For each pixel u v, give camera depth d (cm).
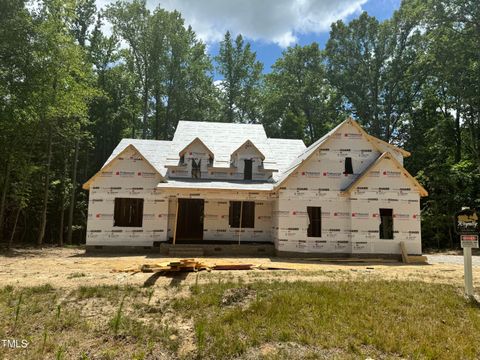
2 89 2056
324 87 4953
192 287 1014
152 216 2050
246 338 681
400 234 1873
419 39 4159
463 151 3872
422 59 3494
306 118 4956
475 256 2172
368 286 1048
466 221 1003
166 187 1928
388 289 1018
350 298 920
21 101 2147
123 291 977
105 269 1330
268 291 979
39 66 2203
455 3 2980
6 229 3144
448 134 3628
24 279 1125
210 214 2197
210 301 888
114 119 3916
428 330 725
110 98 3812
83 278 1138
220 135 2486
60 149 3161
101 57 3756
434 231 2741
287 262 1680
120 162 2056
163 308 856
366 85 4634
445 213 2709
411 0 4047
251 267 1384
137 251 2011
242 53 4969
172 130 4728
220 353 623
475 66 3075
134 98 4297
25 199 2566
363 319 780
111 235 2008
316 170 1962
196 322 759
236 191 1997
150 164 2056
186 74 4509
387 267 1551
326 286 1035
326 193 1944
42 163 2927
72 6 2412
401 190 1905
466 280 985
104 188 2031
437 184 2755
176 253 1902
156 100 4516
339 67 4800
